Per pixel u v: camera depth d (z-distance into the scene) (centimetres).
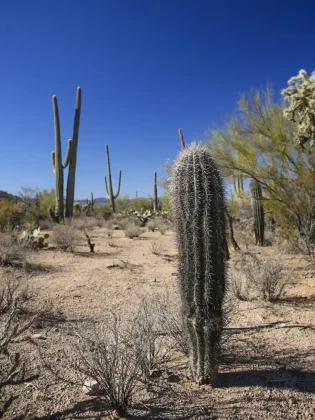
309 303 612
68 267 949
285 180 987
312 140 852
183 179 327
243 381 357
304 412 307
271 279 629
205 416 301
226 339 402
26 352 407
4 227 1420
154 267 952
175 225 338
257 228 1278
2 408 285
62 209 2180
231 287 648
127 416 300
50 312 546
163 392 336
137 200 3784
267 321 521
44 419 293
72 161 2267
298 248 995
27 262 952
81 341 377
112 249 1322
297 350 428
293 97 844
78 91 2280
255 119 980
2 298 512
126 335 394
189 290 335
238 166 1002
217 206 326
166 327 414
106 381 308
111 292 683
